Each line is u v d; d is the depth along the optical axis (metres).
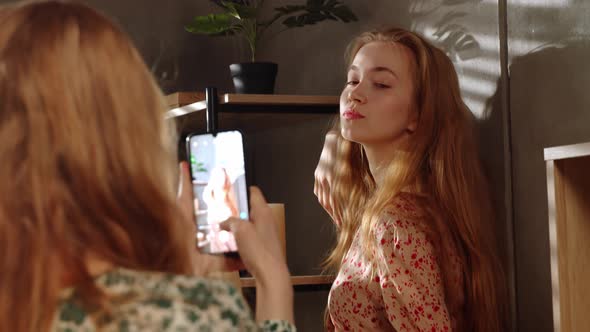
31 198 0.68
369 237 1.69
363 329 1.71
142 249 0.72
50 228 0.68
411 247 1.63
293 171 2.78
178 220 0.75
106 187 0.70
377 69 1.79
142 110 0.73
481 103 1.97
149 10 2.96
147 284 0.71
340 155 2.03
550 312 1.75
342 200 2.03
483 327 1.75
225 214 1.10
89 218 0.70
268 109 2.24
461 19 2.03
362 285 1.70
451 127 1.79
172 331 0.70
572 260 1.37
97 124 0.70
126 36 0.76
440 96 1.80
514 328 1.86
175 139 0.85
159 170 0.74
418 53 1.81
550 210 1.37
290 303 0.89
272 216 0.98
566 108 1.71
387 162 1.84
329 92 2.58
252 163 3.04
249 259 0.90
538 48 1.79
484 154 1.95
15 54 0.70
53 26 0.71
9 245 0.67
